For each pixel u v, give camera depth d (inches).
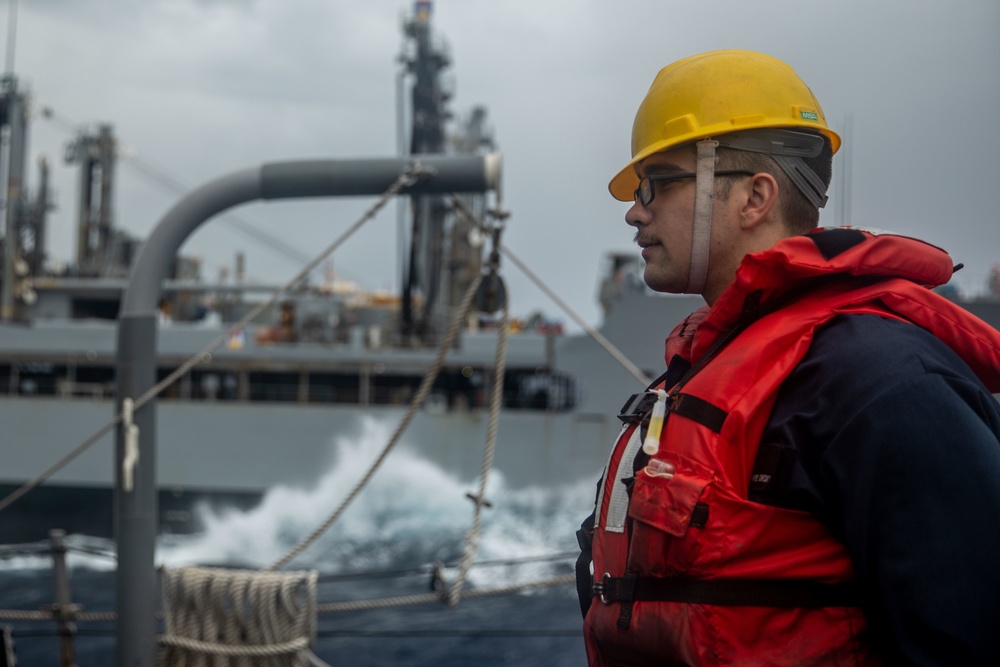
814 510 64.6
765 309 72.6
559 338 1251.2
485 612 901.2
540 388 1321.4
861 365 64.2
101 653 774.5
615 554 74.7
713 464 66.6
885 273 70.0
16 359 1366.9
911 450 60.3
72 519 1322.6
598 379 1228.5
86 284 1517.0
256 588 301.1
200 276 1583.4
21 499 1325.0
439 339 1391.5
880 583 60.6
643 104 83.9
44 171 1551.4
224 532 1275.8
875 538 60.9
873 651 64.3
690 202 77.7
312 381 1397.6
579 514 1219.2
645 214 80.4
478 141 1614.2
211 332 1336.1
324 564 1125.1
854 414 62.7
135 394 336.8
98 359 1357.0
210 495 1286.9
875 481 61.0
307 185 343.6
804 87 79.7
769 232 76.4
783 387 68.2
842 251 68.5
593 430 1227.2
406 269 1257.4
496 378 344.8
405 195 345.1
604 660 74.9
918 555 59.2
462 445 1259.2
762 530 64.9
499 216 346.0
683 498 66.0
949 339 68.4
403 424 340.5
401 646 802.2
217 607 303.1
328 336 1444.4
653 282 80.7
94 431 1327.5
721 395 68.4
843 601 64.7
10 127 1519.4
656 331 1202.0
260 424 1290.6
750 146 75.9
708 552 65.3
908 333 65.9
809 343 67.9
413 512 1248.2
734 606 65.2
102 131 1611.7
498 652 785.6
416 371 1310.3
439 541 1177.4
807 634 64.4
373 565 1114.1
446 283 1547.7
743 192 76.0
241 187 345.4
